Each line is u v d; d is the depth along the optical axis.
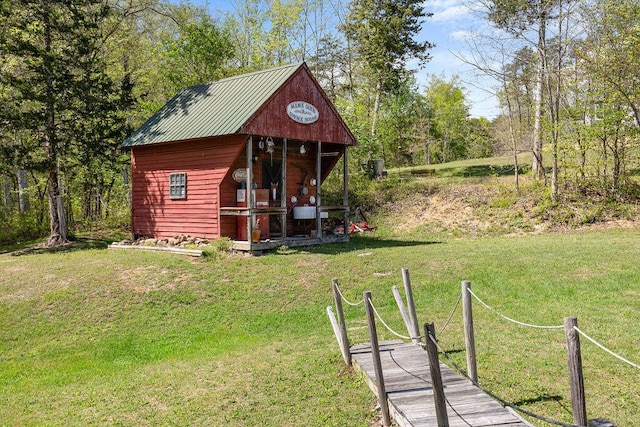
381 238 22.08
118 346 10.12
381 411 6.12
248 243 16.02
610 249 14.59
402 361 7.54
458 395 6.11
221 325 10.95
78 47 21.88
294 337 9.98
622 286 11.02
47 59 20.52
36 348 10.17
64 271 14.65
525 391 6.38
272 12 37.22
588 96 21.47
